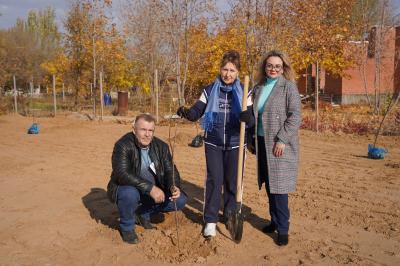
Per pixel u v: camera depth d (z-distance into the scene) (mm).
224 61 4312
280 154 4051
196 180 6766
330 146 9797
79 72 24375
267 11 14227
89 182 6633
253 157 8516
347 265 3773
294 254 4016
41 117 18312
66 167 7699
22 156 8805
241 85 4402
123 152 4316
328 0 17734
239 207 4160
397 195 5715
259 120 4242
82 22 22328
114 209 5309
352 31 20422
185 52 17703
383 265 3771
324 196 5730
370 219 4863
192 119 4426
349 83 26062
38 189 6242
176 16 16828
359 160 8055
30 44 40562
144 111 21859
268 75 4156
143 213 4609
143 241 4312
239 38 16344
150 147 4484
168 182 4492
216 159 4398
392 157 8344
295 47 15891
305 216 4996
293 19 15891
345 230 4566
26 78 29609
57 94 35375
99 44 22234
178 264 3828
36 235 4512
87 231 4598
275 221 4371
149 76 21125
